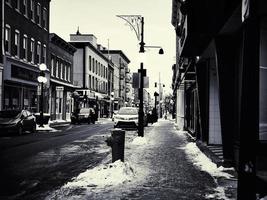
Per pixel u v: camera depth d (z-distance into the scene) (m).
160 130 30.14
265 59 9.33
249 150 4.96
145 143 17.67
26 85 34.75
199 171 9.79
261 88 9.30
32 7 36.66
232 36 10.76
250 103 5.00
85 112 43.12
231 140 10.45
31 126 25.53
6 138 20.97
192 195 7.05
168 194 7.14
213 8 10.29
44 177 8.96
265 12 9.02
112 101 73.62
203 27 10.52
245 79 5.04
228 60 10.70
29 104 35.75
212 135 14.48
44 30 39.94
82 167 10.51
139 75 19.02
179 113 34.28
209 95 14.53
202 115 15.34
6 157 12.64
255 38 5.06
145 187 7.78
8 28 30.88
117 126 30.08
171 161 11.65
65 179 8.70
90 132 26.72
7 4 30.39
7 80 30.22
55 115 44.91
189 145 16.11
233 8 8.41
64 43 47.12
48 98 41.84
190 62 18.05
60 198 6.80
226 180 8.55
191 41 11.84
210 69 14.48
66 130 29.28
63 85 46.88
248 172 4.95
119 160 9.35
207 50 12.84
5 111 23.95
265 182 7.25
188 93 27.70
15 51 32.38
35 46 37.22
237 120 10.38
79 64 61.00
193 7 10.55
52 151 14.51
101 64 72.88
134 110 31.59
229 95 10.57
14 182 8.34
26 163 11.27
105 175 8.65
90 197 6.87
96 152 14.25
